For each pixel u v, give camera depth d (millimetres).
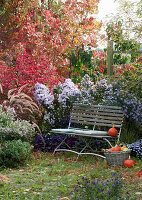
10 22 11781
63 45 11914
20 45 11609
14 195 3645
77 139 7090
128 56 9031
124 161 5328
